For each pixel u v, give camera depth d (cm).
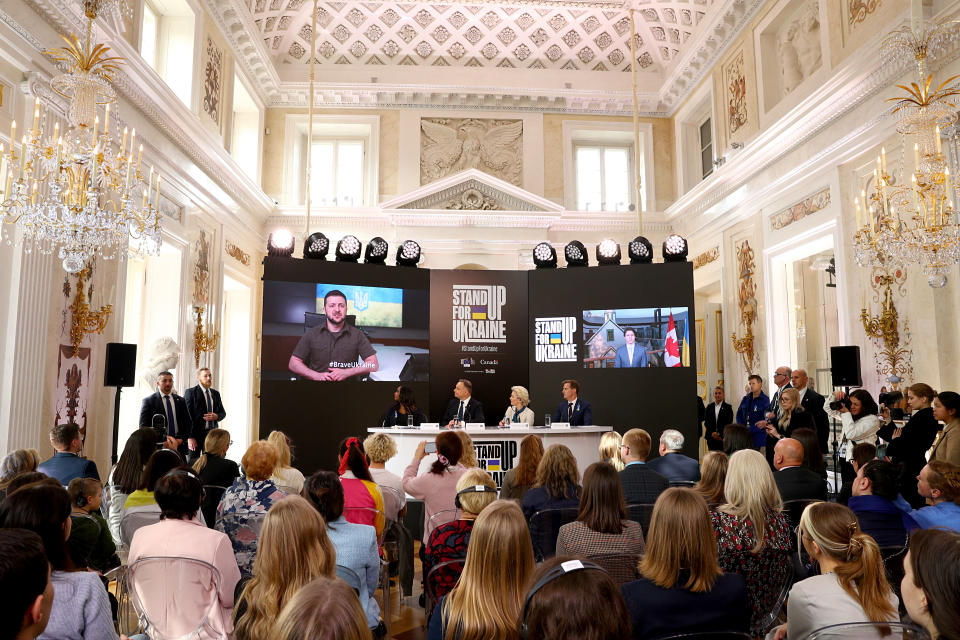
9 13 558
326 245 895
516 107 1428
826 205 874
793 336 1038
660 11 1296
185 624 246
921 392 537
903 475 323
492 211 1336
